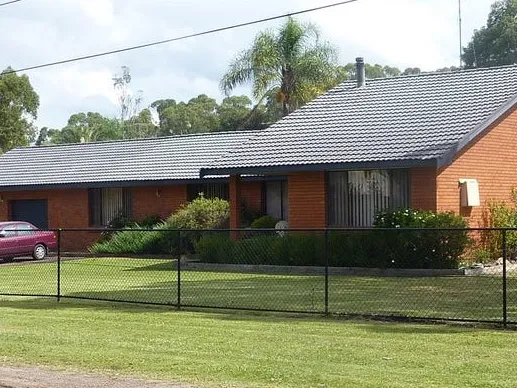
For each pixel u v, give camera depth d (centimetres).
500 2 6975
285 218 3228
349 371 1046
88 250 3644
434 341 1241
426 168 2459
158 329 1418
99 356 1183
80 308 1717
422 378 997
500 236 2478
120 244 3347
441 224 2262
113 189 3744
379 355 1144
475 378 990
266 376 1028
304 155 2642
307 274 2341
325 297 1574
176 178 3462
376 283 2039
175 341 1295
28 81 7075
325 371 1049
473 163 2577
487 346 1195
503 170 2686
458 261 2281
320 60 4200
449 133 2505
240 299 1778
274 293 1872
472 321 1395
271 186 3269
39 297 1931
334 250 2397
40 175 4000
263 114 5459
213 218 3103
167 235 3188
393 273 2272
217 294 1877
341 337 1293
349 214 2628
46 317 1591
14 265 2989
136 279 2291
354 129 2753
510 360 1095
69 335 1375
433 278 2153
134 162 3822
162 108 9162
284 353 1176
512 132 2731
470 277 2158
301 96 4181
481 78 2873
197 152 3747
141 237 3288
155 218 3544
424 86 2961
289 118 3022
